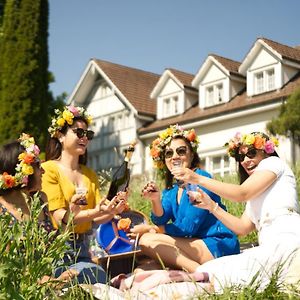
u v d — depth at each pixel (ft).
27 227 11.88
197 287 13.62
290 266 13.97
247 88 83.87
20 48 85.76
